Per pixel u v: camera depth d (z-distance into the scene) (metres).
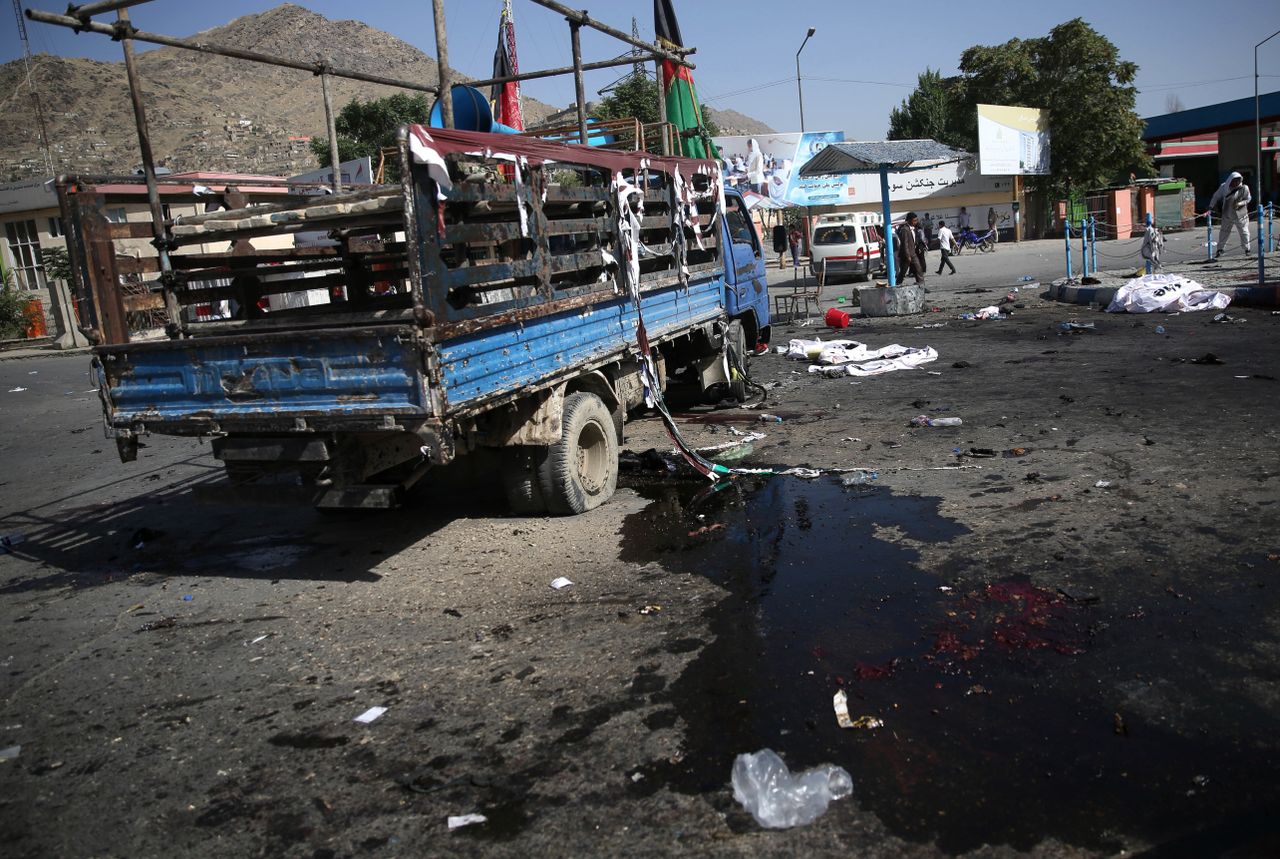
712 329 9.13
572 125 8.79
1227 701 3.26
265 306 7.23
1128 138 38.91
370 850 2.81
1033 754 3.04
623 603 4.65
